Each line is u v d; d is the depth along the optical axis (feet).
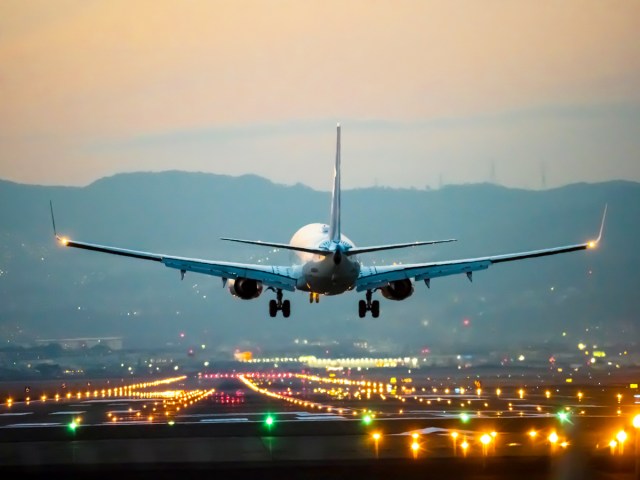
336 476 500.74
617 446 568.41
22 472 528.63
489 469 504.84
